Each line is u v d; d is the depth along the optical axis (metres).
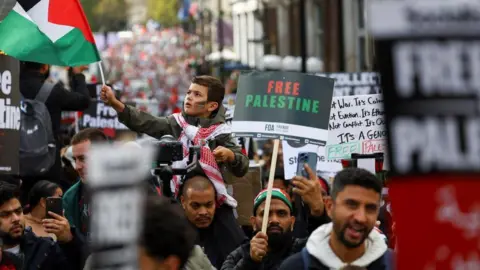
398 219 4.31
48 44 9.20
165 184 7.28
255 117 8.07
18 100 8.84
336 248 6.00
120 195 3.77
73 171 10.91
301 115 8.05
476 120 4.27
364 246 6.03
